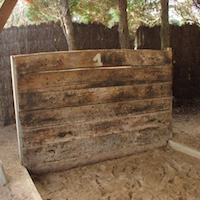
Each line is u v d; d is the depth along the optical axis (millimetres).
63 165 3164
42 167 3059
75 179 2926
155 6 7473
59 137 3088
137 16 7812
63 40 5340
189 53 6777
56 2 5496
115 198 2500
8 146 3836
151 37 6227
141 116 3547
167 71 3680
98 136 3291
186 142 3734
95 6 6453
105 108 3279
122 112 3398
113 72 3262
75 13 6891
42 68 2898
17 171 2750
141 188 2686
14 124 5383
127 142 3498
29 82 2863
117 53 3254
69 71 3023
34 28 5199
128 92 3400
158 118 3701
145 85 3518
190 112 5809
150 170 3090
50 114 3012
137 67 3422
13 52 5242
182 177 2902
